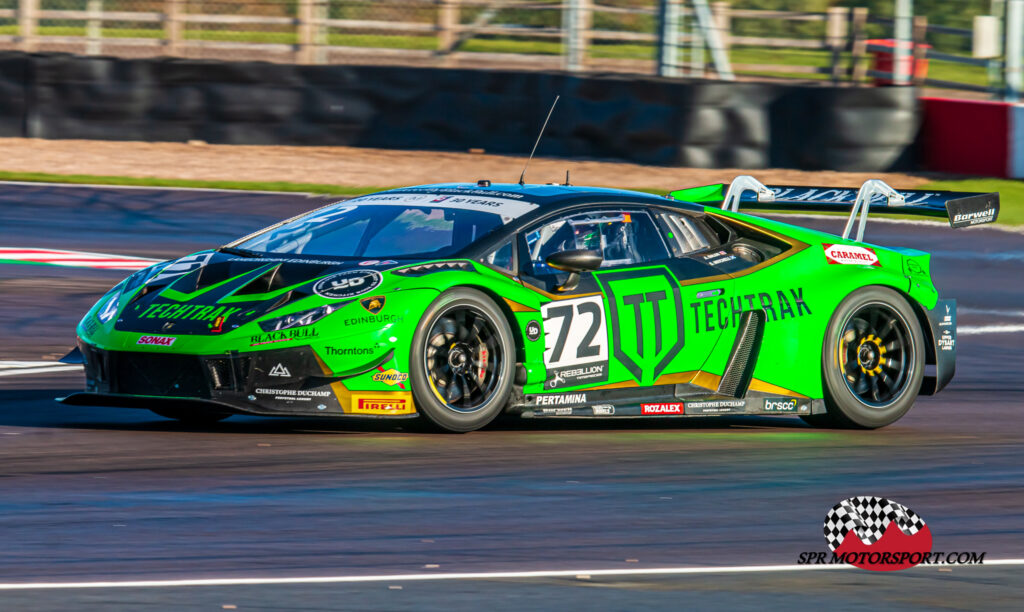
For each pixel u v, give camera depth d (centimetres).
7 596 1363
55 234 4850
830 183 6225
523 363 2311
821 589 1473
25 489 1867
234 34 9381
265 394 2166
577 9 7788
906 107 6531
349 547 1600
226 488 1895
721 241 2608
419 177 6128
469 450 2205
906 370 2678
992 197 2888
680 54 7988
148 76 6669
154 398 2198
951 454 2359
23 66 6588
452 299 2252
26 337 3341
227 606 1345
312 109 6725
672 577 1505
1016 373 3416
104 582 1423
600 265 2372
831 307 2614
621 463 2161
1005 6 7262
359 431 2358
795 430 2608
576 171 6303
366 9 9669
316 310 2194
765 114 6475
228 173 6088
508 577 1482
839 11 8112
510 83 6631
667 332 2455
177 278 2362
